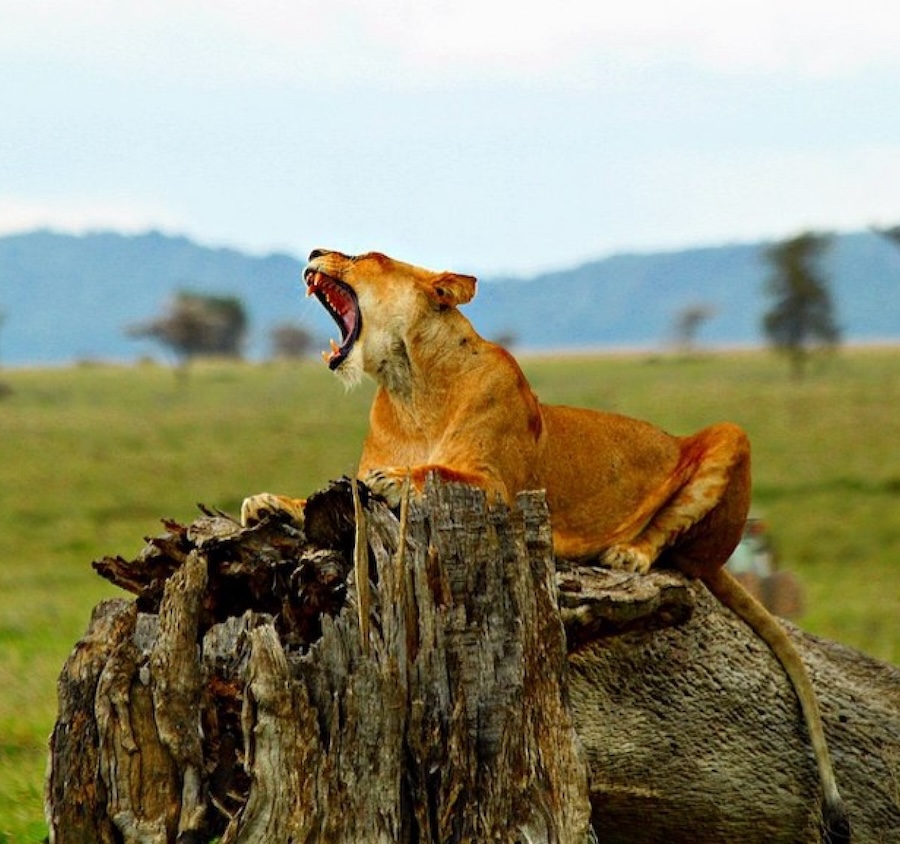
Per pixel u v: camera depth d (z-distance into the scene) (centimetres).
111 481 13575
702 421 18200
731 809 3014
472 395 2939
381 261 3012
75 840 2309
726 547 3155
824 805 3033
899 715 3200
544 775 2355
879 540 9506
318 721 2245
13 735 4166
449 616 2331
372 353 2991
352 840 2222
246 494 12838
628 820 2988
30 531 10706
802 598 5931
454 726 2302
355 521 2377
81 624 6291
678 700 2995
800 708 3088
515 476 2941
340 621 2278
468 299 2994
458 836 2284
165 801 2298
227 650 2472
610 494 3122
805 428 16838
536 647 2391
